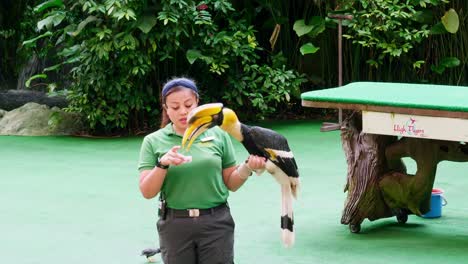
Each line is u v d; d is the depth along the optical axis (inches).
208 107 117.0
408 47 358.0
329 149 305.3
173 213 128.5
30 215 213.9
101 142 329.7
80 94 340.8
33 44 363.9
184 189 127.3
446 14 362.0
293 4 392.2
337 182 250.1
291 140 325.1
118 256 177.6
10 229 200.5
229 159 131.6
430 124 173.3
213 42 343.9
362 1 360.5
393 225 200.5
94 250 182.5
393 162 194.2
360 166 191.8
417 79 389.4
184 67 365.7
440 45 384.2
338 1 364.8
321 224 201.9
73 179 258.2
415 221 204.4
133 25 327.9
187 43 354.3
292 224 125.5
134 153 303.9
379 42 362.9
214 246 128.3
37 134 345.4
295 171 124.9
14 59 489.4
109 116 340.2
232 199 227.9
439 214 207.6
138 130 355.6
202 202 128.0
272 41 362.3
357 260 172.1
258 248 181.6
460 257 173.0
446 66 373.7
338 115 357.1
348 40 388.8
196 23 335.9
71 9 339.6
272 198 228.8
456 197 229.6
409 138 188.1
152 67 339.3
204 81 367.9
